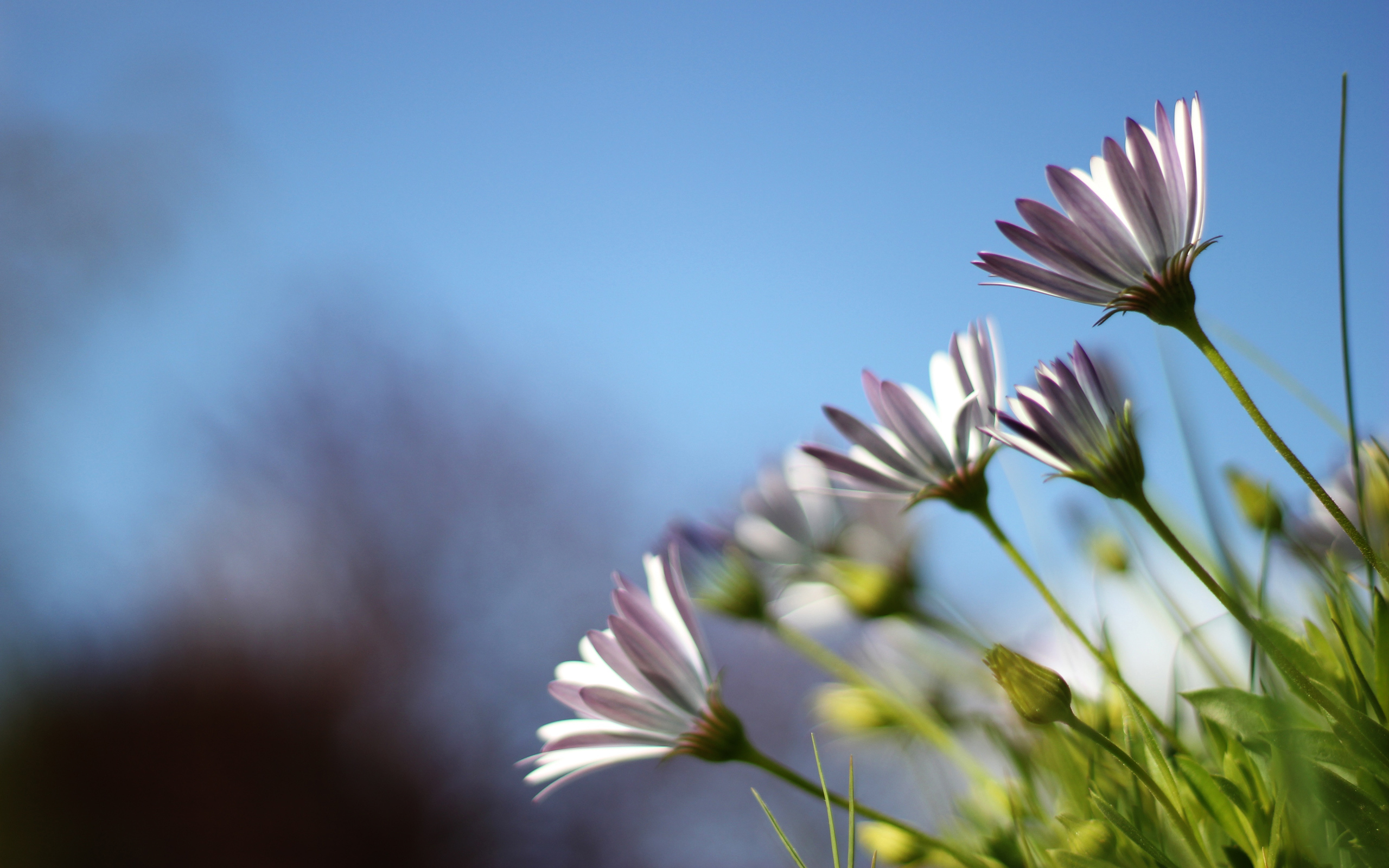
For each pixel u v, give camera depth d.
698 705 0.54
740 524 0.65
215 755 3.82
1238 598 0.46
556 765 0.55
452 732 3.94
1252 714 0.45
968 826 0.53
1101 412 0.49
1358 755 0.44
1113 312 0.49
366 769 3.86
